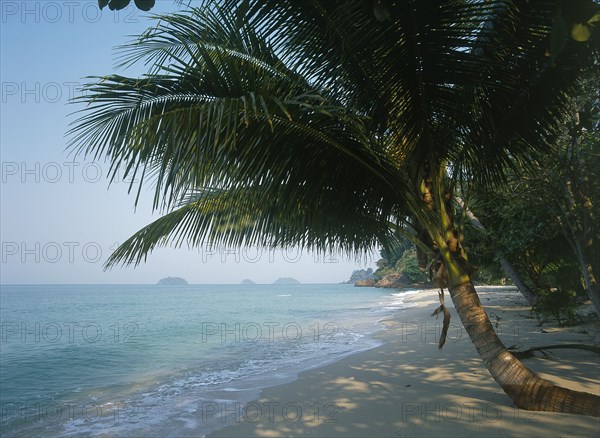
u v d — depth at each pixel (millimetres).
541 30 4422
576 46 4547
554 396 5191
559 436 4449
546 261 20062
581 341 10461
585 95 8023
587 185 9719
